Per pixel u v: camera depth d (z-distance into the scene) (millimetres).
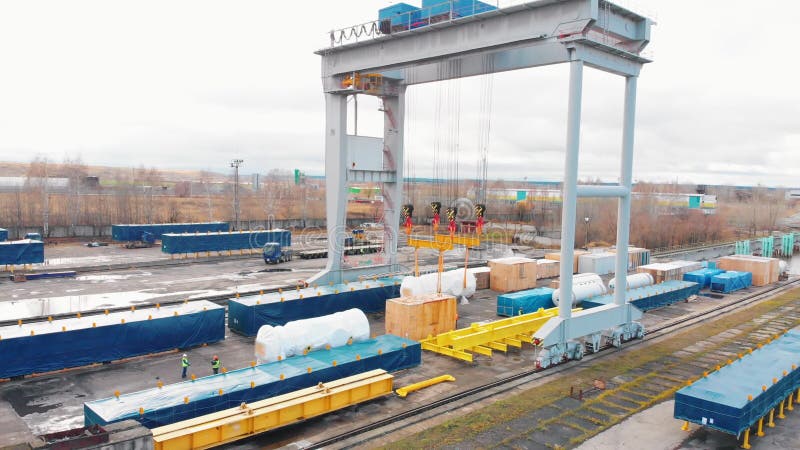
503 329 27031
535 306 33844
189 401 16484
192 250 54125
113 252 57312
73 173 101312
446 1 29422
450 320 28484
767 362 19719
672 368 24469
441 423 18312
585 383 22297
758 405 16781
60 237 67938
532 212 99000
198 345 26312
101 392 20406
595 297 34438
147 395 16859
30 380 21500
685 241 86562
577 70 23203
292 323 23094
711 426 16203
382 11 32531
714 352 27172
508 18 26109
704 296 42656
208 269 49000
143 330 24234
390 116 39062
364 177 38250
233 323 29000
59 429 17172
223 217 94000
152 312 25781
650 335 30406
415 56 30734
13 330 22062
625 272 28188
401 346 23172
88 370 22781
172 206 93875
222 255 57312
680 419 17609
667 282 42281
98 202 85062
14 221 72625
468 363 24500
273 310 28875
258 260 55188
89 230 70375
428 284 34125
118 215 80812
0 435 16656
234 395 17469
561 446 16734
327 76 36219
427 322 27297
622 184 27109
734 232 106250
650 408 19844
